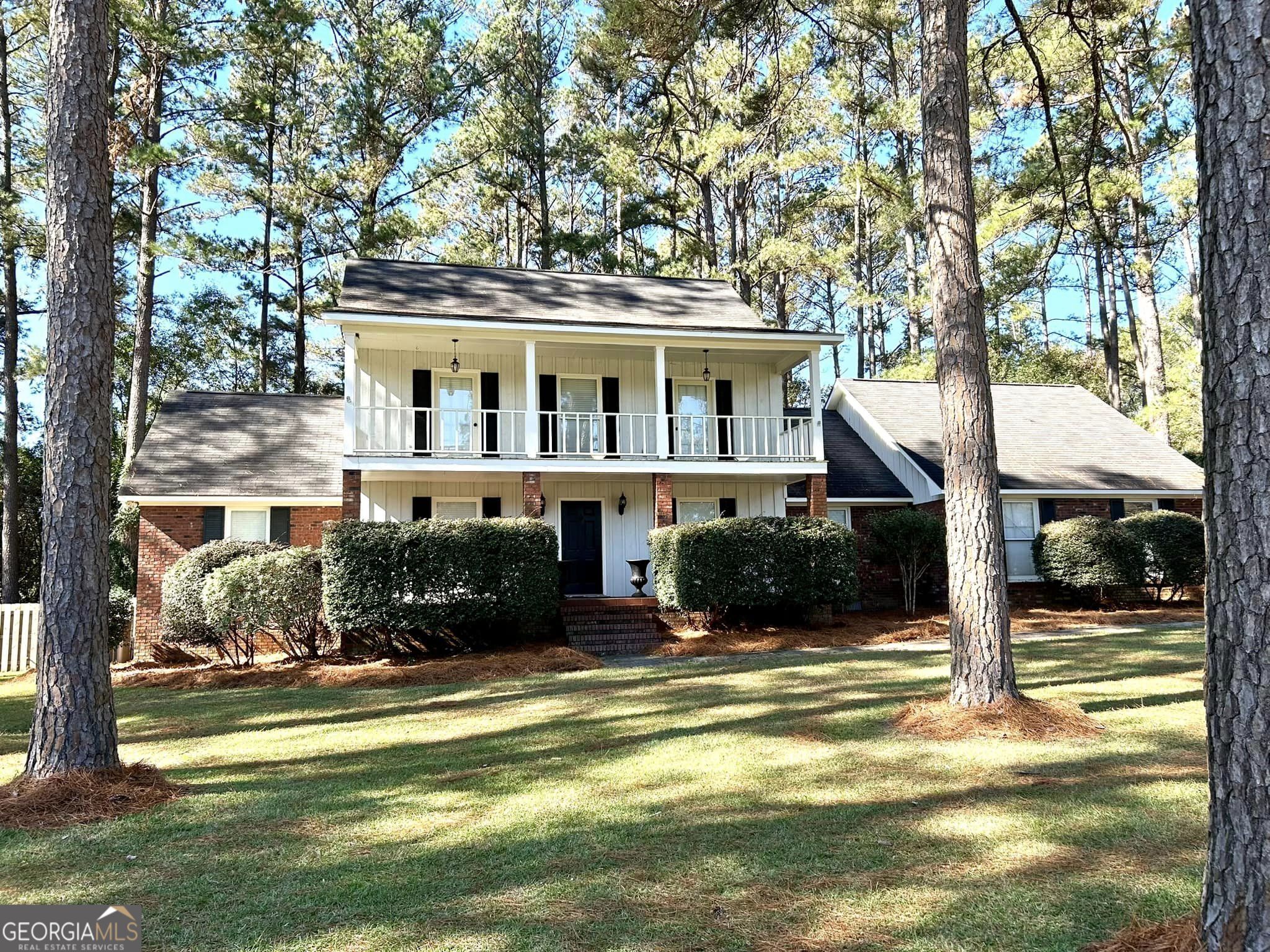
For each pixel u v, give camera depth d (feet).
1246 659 8.97
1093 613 57.98
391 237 80.59
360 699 33.04
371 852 14.85
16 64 76.84
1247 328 9.12
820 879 13.04
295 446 60.70
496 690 33.73
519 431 57.06
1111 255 74.95
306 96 88.84
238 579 41.98
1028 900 11.99
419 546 43.45
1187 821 15.03
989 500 24.39
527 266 116.67
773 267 88.12
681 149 86.63
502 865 14.03
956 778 18.37
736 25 34.81
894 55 77.25
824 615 52.11
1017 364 107.86
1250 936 8.63
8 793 18.12
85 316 19.90
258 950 11.07
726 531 48.47
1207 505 9.71
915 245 102.47
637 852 14.44
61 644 19.04
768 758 20.71
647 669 38.11
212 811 17.57
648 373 60.44
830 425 77.87
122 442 99.25
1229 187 9.34
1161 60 51.57
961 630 24.17
